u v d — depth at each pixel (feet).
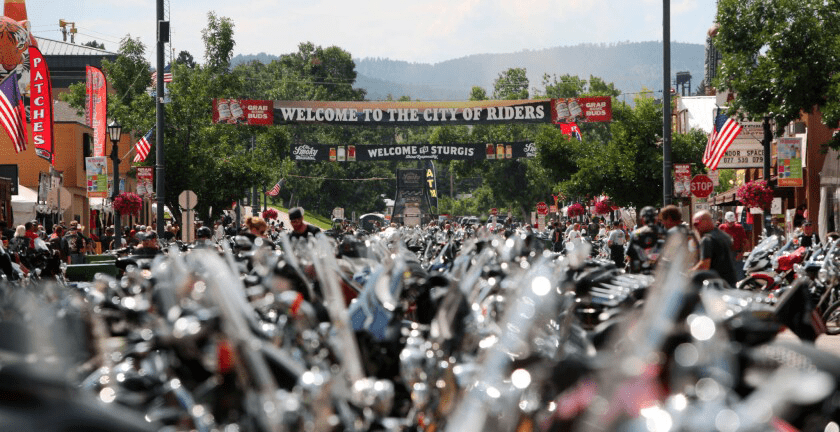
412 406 45.14
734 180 428.15
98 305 44.09
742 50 184.24
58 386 22.17
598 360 30.07
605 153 311.68
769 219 234.99
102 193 264.72
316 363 38.01
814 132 267.18
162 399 35.50
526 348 35.83
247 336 32.50
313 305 56.65
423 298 65.05
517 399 32.40
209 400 34.04
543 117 319.47
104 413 22.06
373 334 53.57
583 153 323.16
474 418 33.01
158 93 233.35
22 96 254.06
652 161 303.48
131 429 21.95
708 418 22.47
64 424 21.25
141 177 263.29
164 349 36.68
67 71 514.27
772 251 150.00
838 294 118.21
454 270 77.10
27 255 157.07
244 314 35.42
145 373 36.91
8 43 221.46
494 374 34.99
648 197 306.55
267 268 57.31
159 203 233.96
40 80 235.20
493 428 32.42
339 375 33.19
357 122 319.68
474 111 322.34
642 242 97.40
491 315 48.83
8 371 21.83
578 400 26.63
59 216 314.14
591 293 67.92
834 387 36.14
